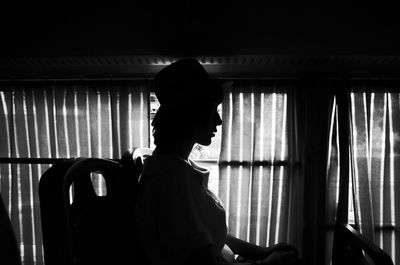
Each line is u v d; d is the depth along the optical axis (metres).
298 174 1.42
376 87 1.39
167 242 0.74
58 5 1.06
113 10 1.05
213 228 0.84
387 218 1.42
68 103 1.45
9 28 1.07
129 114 1.44
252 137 1.43
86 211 0.85
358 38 1.03
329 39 1.03
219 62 1.19
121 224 0.85
